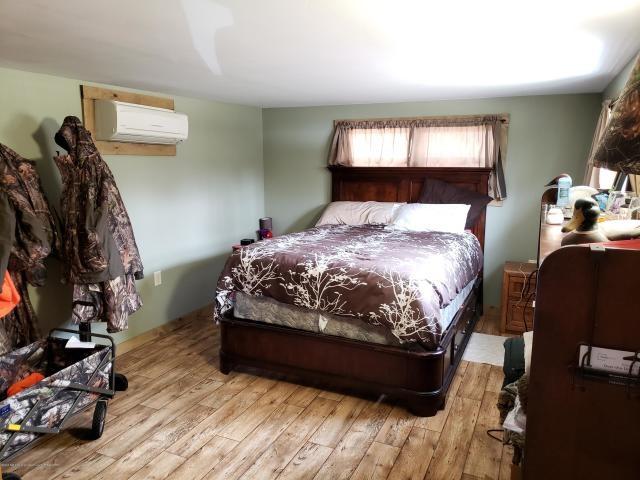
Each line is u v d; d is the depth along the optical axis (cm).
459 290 296
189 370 319
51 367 262
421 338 247
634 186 255
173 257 402
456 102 428
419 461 221
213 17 185
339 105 472
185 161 407
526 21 192
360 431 246
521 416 126
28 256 244
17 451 201
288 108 495
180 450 230
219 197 454
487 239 432
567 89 368
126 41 219
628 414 97
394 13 181
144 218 370
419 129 439
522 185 416
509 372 173
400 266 266
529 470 107
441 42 224
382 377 266
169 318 402
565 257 95
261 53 245
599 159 94
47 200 271
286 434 244
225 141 456
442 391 260
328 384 299
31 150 287
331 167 477
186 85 342
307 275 273
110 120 317
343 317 273
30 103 286
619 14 183
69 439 239
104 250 262
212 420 257
